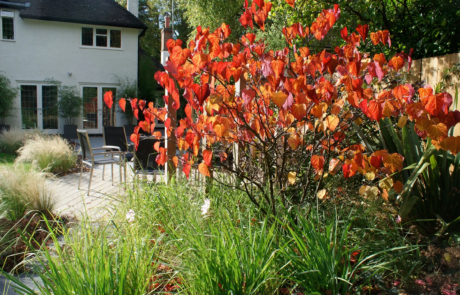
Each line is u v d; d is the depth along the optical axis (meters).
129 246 2.00
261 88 2.28
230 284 1.62
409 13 5.78
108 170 7.31
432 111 1.55
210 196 2.79
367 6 5.74
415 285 1.88
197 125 2.30
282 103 1.78
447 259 1.94
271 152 2.84
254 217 2.45
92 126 16.58
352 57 2.03
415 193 2.53
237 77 1.96
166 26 4.38
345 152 2.45
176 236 2.17
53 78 15.79
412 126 2.69
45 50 15.59
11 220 3.40
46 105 15.74
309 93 1.78
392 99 1.91
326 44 6.36
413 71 4.20
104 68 16.59
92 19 16.03
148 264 1.91
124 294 1.68
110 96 2.30
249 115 2.36
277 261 1.90
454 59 3.60
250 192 2.63
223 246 1.78
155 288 1.86
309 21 5.93
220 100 1.93
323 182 3.06
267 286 1.79
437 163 2.58
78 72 16.19
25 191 3.75
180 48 1.72
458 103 3.33
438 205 2.53
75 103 15.62
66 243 2.17
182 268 1.93
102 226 2.62
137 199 2.82
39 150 6.95
